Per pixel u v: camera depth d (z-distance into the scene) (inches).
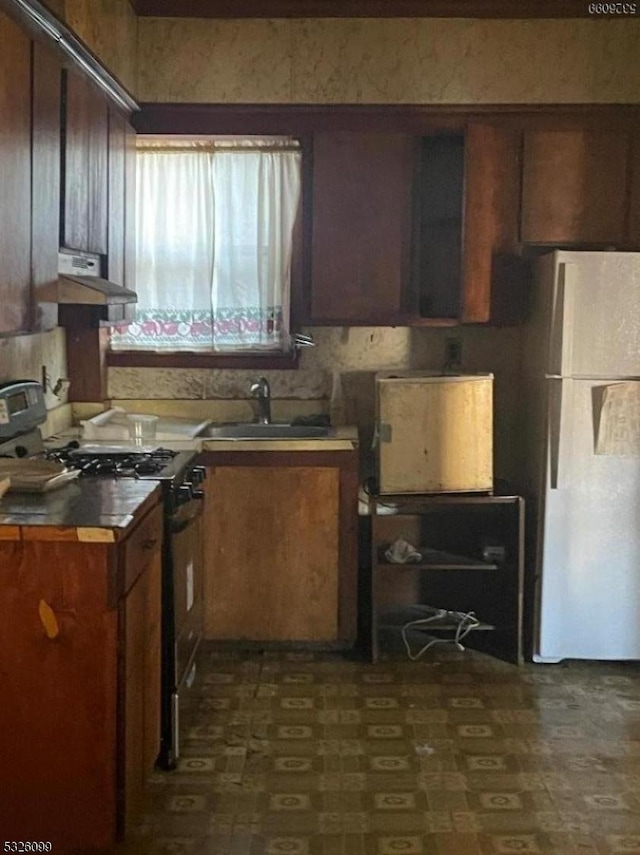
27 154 110.2
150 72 170.1
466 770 123.0
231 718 137.9
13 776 98.3
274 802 114.9
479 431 159.5
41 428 157.8
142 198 178.4
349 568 161.9
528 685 151.4
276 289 179.9
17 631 96.5
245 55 169.3
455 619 171.3
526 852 104.4
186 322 181.0
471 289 168.7
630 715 140.3
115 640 97.4
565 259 150.9
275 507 160.7
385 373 174.2
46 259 118.3
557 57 167.2
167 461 133.6
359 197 169.6
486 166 167.2
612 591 156.1
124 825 100.9
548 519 155.1
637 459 153.6
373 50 168.4
